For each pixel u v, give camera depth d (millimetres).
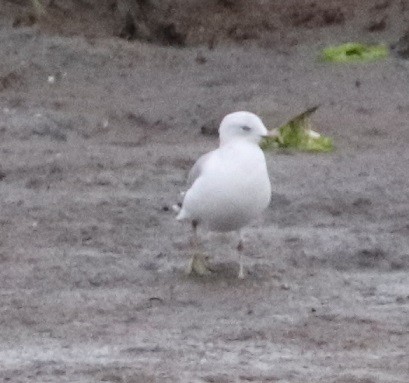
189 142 20531
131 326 11664
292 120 20000
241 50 29781
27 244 14516
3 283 13094
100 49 27688
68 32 28906
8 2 29781
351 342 11172
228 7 33031
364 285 13148
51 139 20328
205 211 12688
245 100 24016
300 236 14859
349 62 28062
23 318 11898
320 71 27266
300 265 13883
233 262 13891
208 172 12539
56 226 15219
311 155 19469
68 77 25641
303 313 12094
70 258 13961
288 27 31828
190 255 14133
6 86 24406
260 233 14984
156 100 24000
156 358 10727
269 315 12023
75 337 11336
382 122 22156
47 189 17031
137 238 14812
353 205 16234
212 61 28344
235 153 12492
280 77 26641
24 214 15727
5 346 11109
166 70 27078
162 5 32719
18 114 21531
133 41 29547
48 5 30328
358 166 18453
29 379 10180
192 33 31344
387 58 28297
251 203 12570
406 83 25812
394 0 32406
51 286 12992
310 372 10352
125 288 12953
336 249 14359
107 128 21375
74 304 12375
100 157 18828
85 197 16547
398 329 11578
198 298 12578
